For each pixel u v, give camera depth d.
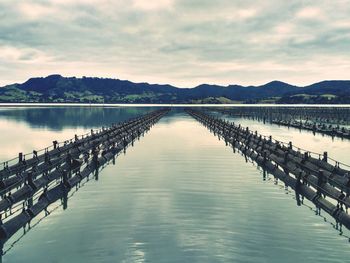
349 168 49.56
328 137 89.69
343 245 23.52
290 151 52.03
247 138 68.50
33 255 22.41
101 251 22.77
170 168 48.19
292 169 41.03
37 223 27.70
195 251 22.62
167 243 23.80
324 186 32.53
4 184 35.88
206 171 46.12
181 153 61.28
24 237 25.16
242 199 33.62
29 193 34.12
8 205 30.17
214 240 24.19
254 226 26.73
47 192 32.66
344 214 26.84
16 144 77.88
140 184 39.47
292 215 29.12
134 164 51.28
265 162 47.06
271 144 61.44
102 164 50.16
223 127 94.12
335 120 148.12
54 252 22.75
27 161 47.12
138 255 22.16
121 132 83.69
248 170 46.72
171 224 27.16
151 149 66.38
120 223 27.44
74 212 30.16
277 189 37.12
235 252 22.47
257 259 21.62
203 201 33.00
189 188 37.62
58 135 96.56
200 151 63.56
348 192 33.22
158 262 21.28
